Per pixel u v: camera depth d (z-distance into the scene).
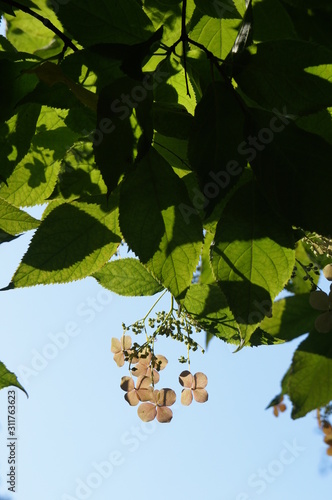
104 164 1.07
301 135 1.10
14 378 1.24
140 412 1.37
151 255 1.11
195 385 1.37
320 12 1.20
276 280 1.12
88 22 1.16
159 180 1.12
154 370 1.38
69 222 1.17
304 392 1.21
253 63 1.11
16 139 1.18
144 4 1.23
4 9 1.22
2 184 1.24
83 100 1.13
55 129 1.25
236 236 1.12
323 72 1.10
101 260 1.17
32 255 1.17
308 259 1.34
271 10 1.21
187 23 1.23
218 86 1.11
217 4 1.21
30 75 1.15
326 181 1.09
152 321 1.36
